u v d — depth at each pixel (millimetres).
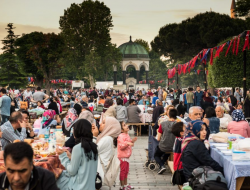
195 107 7500
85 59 76750
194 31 52156
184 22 55844
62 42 68500
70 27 78688
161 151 8875
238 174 5395
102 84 77500
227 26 49156
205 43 50500
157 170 9344
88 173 5043
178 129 7078
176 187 7754
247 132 7980
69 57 77188
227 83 28141
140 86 95875
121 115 15094
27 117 8516
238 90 29703
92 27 77250
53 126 8523
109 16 80562
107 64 80938
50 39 66562
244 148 5945
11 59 81938
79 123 5125
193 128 5945
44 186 3283
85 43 77125
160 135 8695
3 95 14539
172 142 8531
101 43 78875
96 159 5160
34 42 67125
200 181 5441
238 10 49938
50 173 3363
